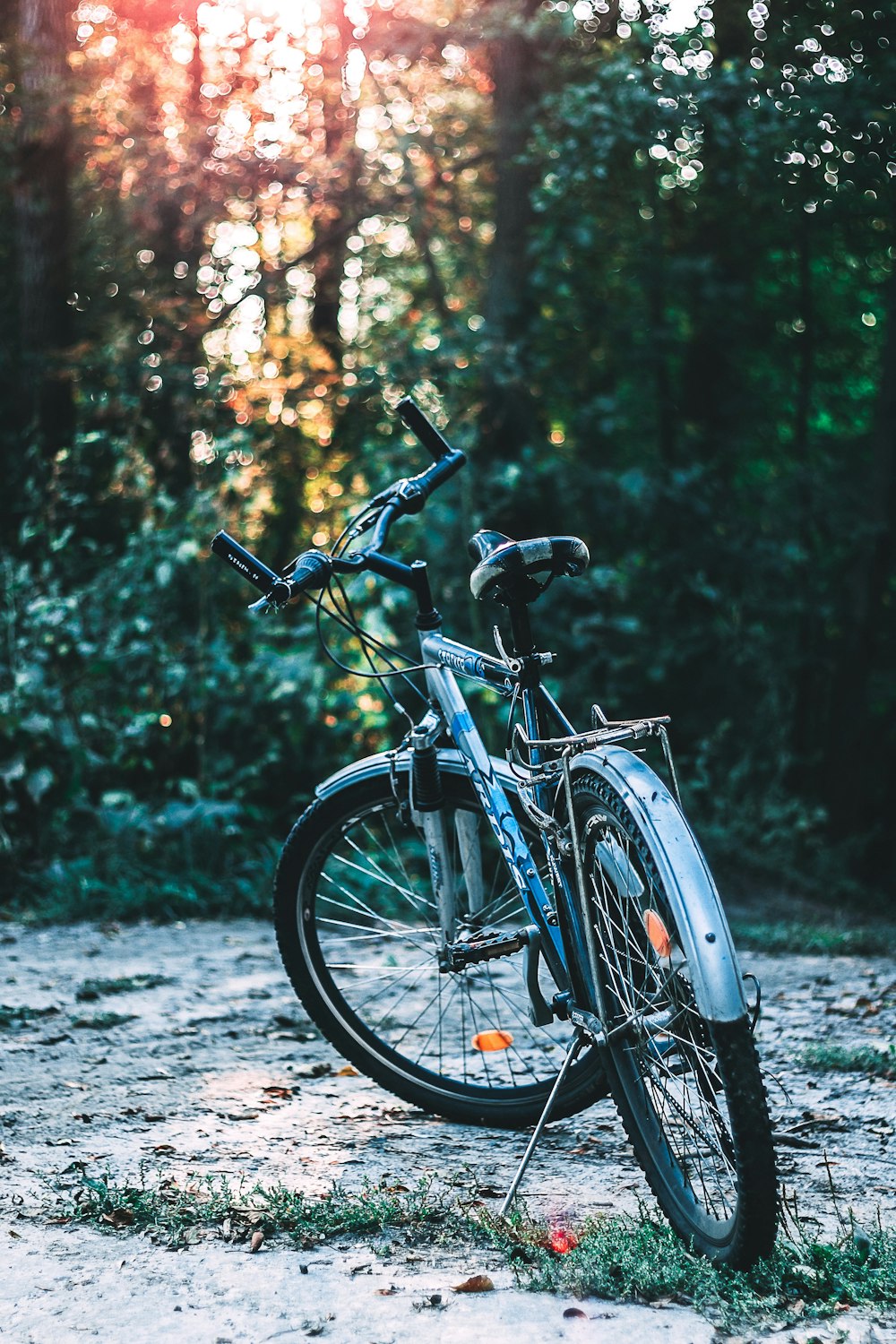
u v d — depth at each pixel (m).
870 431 15.02
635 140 9.11
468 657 2.94
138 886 6.49
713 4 10.99
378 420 9.48
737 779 9.98
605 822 2.43
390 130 10.52
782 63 10.63
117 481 8.11
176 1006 4.38
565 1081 3.04
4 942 5.63
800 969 5.42
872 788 13.95
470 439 8.56
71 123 9.70
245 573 2.88
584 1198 2.57
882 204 11.47
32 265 9.59
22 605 7.18
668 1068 2.33
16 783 6.73
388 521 3.13
